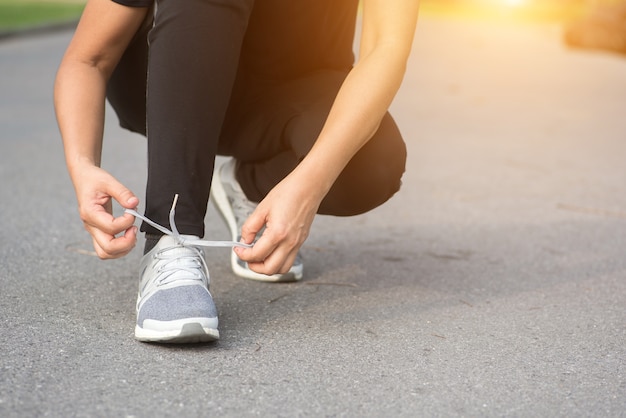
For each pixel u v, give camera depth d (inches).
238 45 62.7
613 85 326.6
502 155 171.0
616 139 198.2
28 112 198.1
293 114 69.6
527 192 136.0
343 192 68.9
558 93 293.3
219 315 70.5
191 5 60.6
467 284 84.7
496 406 55.4
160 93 61.1
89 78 64.1
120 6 62.9
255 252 57.7
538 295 81.9
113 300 73.5
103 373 57.1
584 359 64.9
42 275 80.6
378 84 60.0
